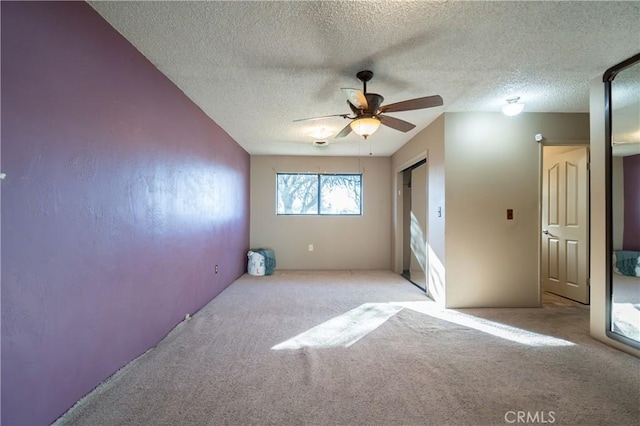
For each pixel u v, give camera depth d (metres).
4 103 1.27
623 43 2.16
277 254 6.06
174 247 2.83
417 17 1.86
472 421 1.56
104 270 1.88
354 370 2.07
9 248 1.29
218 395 1.78
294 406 1.68
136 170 2.21
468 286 3.57
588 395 1.79
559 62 2.42
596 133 2.64
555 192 4.20
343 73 2.59
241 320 3.08
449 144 3.58
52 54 1.49
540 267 3.58
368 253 6.12
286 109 3.45
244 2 1.71
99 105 1.82
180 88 2.89
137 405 1.68
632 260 2.57
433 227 3.92
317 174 6.16
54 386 1.52
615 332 2.48
